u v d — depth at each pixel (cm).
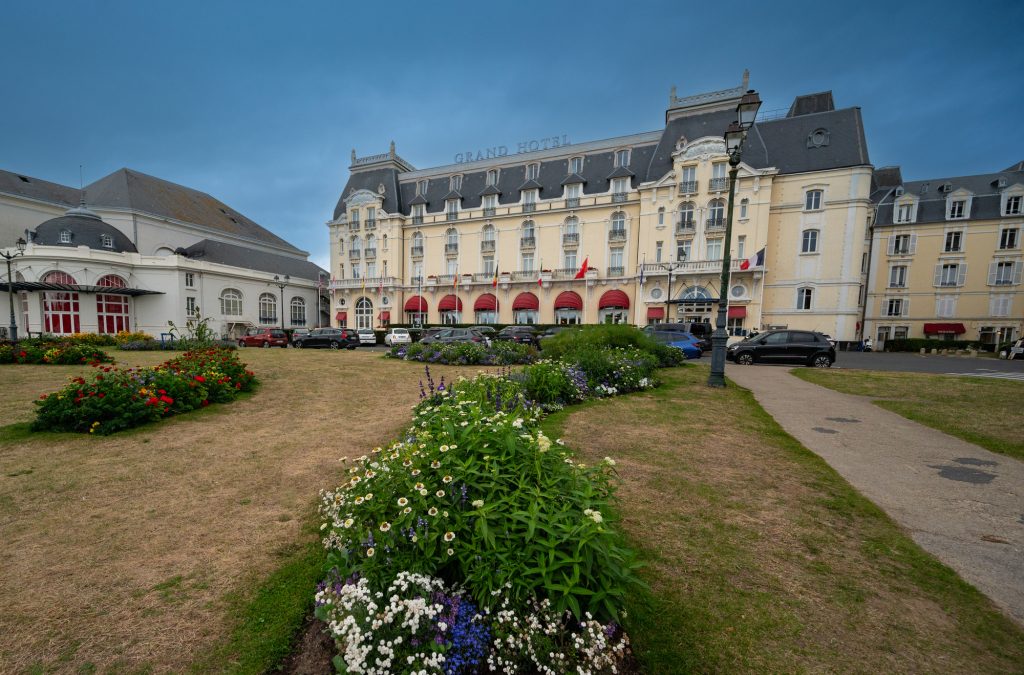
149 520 348
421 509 221
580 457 486
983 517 347
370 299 4588
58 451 523
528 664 192
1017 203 3562
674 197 3288
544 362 896
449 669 181
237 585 263
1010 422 671
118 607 243
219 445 551
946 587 255
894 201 3938
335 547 254
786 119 3262
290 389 977
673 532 320
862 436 589
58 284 3181
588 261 3706
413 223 4431
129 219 4159
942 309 3781
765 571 272
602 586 199
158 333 3675
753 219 3072
